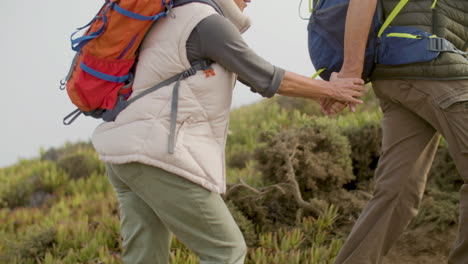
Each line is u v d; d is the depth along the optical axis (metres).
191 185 2.02
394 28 2.31
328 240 3.98
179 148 1.97
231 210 4.09
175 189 2.03
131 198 2.32
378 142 4.98
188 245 2.14
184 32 1.96
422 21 2.26
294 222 4.32
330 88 2.25
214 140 2.12
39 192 8.48
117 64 2.02
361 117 6.43
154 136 1.97
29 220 6.39
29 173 9.37
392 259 3.37
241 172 6.44
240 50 1.98
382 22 2.35
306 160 4.42
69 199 7.27
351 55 2.34
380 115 6.48
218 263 2.08
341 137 4.69
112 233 4.66
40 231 4.95
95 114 2.16
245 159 7.81
